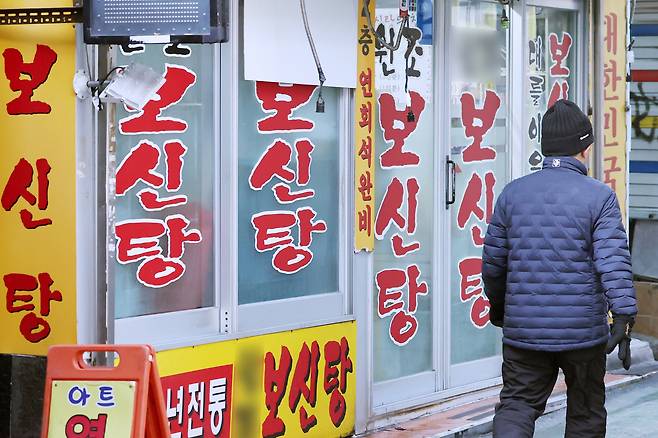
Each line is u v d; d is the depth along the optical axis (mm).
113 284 6438
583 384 6820
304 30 7867
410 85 9180
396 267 9141
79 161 6406
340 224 8438
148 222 7000
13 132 6477
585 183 6785
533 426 6797
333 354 8211
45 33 6395
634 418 9562
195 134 7270
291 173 8008
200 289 7348
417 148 9312
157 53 7023
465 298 9977
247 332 7484
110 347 5613
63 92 6402
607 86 11609
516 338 6789
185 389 7062
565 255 6691
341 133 8391
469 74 9875
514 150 10398
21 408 6500
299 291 8125
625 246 6645
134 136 6895
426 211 9430
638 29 14031
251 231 7738
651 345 12164
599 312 6738
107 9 5844
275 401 7707
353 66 8336
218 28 5801
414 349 9336
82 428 5570
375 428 8688
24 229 6496
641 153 14047
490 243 7016
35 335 6500
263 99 7754
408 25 9086
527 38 10578
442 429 8727
